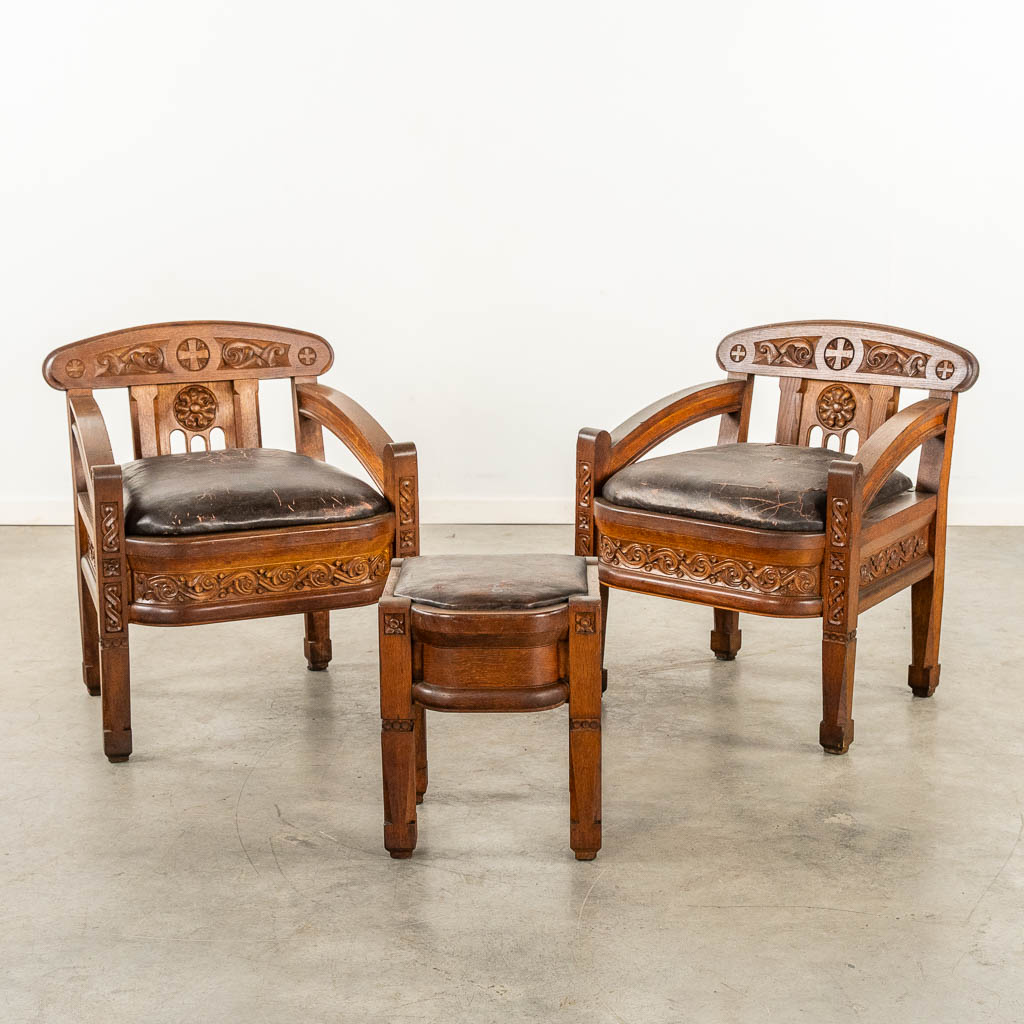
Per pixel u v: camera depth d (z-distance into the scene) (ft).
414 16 15.65
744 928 6.84
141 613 8.82
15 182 15.93
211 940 6.74
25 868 7.55
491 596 7.27
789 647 11.82
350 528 9.07
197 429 10.82
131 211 16.07
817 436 14.37
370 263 16.25
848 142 15.78
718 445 10.59
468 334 16.43
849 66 15.60
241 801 8.50
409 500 9.43
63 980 6.37
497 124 15.89
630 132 15.89
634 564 9.65
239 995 6.23
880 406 10.50
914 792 8.57
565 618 7.29
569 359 16.51
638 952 6.60
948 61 15.46
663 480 9.44
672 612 13.00
